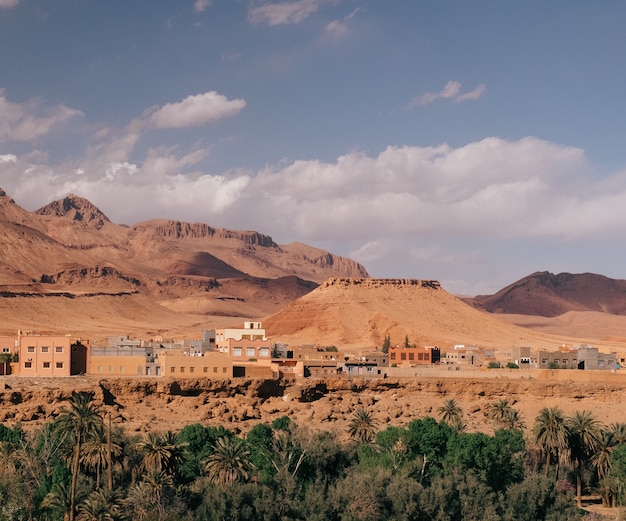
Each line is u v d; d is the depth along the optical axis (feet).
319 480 363.76
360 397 536.01
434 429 391.65
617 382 564.71
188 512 327.47
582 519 353.10
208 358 518.37
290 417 494.59
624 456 384.27
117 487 340.80
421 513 342.64
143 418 466.70
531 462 410.93
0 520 302.04
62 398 458.50
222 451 353.10
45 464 344.90
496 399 543.39
